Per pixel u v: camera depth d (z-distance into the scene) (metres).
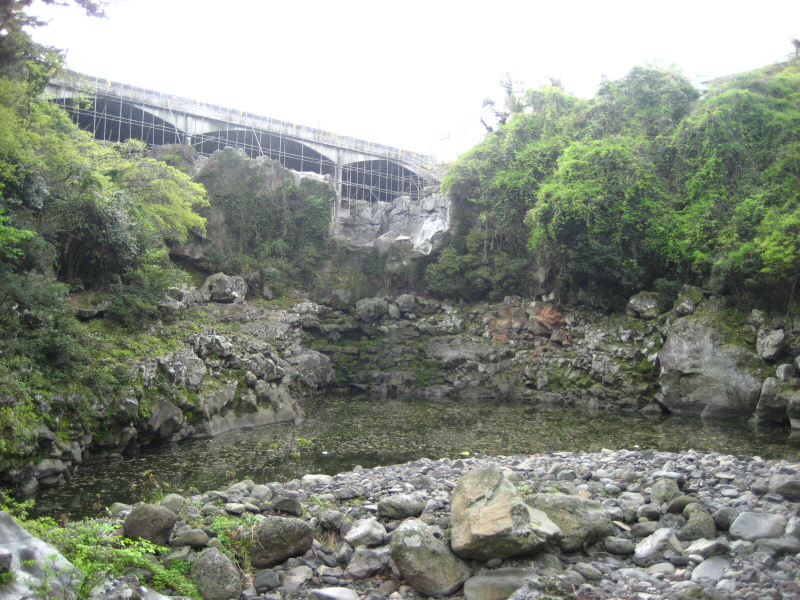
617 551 8.13
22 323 17.25
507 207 39.34
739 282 29.78
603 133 37.88
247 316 36.31
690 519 8.43
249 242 43.06
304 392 34.66
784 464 11.52
